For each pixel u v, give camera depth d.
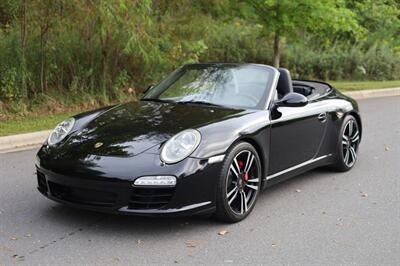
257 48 20.44
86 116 5.18
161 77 12.99
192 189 4.29
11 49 10.80
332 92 6.84
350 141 6.83
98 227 4.55
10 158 7.22
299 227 4.74
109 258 3.95
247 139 4.83
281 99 5.33
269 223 4.81
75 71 11.73
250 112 5.07
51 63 11.38
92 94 11.77
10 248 4.10
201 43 13.13
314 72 22.17
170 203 4.23
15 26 11.01
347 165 6.79
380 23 24.98
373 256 4.16
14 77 10.62
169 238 4.35
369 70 23.52
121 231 4.47
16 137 8.20
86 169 4.25
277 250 4.21
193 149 4.34
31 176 6.25
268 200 5.52
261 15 14.82
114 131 4.65
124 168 4.18
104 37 11.65
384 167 7.11
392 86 19.31
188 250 4.13
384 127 10.49
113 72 12.25
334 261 4.04
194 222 4.72
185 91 5.62
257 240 4.39
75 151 4.47
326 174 6.67
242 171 4.81
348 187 6.09
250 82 5.53
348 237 4.54
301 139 5.72
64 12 10.84
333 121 6.38
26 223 4.62
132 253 4.05
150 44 11.78
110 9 10.59
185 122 4.69
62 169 4.36
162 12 12.92
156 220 4.73
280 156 5.37
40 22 10.93
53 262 3.86
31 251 4.05
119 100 12.23
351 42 25.12
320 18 14.78
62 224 4.61
